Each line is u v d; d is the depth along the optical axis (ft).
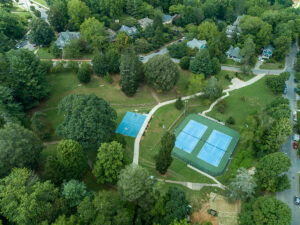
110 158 229.45
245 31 517.55
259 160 281.13
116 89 391.04
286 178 239.09
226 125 351.05
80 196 201.87
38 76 336.08
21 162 224.94
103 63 388.78
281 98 337.11
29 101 338.13
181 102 368.48
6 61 329.11
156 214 209.05
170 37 538.47
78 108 259.19
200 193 258.98
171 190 225.76
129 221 206.49
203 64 406.21
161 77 357.61
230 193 245.04
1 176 219.20
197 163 297.53
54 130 317.22
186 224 192.34
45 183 195.83
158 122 347.15
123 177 206.69
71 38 480.64
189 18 586.86
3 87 293.64
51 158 215.92
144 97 385.70
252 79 439.22
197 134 335.67
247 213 208.64
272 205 196.03
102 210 188.55
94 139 259.19
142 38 495.82
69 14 539.29
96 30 465.47
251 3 639.76
